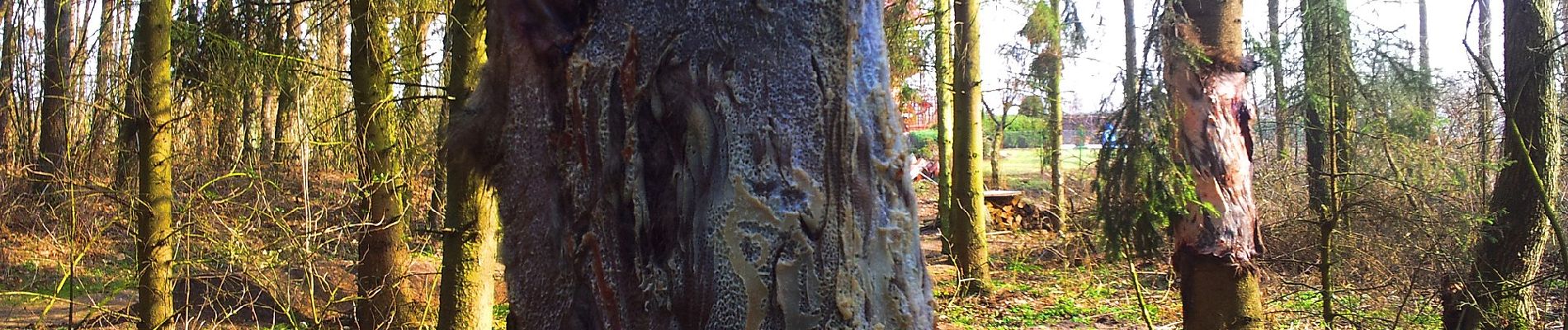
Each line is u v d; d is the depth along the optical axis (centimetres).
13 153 769
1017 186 2030
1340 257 724
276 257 671
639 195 179
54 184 688
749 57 168
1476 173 743
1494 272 719
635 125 178
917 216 177
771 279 168
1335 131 663
